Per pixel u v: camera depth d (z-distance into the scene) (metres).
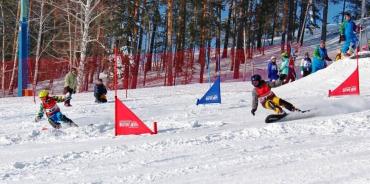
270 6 42.44
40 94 11.09
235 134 8.41
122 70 32.28
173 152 7.34
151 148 7.76
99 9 31.17
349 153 6.11
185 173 5.91
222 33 45.84
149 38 46.12
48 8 36.97
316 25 47.78
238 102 14.30
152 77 39.09
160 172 6.07
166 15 40.97
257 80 10.09
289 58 20.02
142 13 38.22
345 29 19.11
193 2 39.16
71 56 33.16
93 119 12.68
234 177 5.48
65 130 10.55
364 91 14.30
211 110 12.74
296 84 17.73
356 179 4.82
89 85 37.16
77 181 5.97
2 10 38.44
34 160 7.48
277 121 9.97
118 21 34.81
